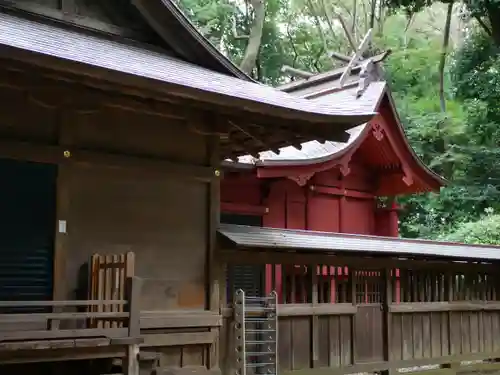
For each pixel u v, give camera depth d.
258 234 8.94
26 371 6.77
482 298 12.80
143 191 7.86
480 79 22.92
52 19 7.80
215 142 8.60
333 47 29.44
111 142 7.64
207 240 8.41
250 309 8.72
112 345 6.29
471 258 11.96
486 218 21.02
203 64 9.02
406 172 14.27
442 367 12.31
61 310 7.00
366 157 14.79
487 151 22.55
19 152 6.84
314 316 9.68
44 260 7.00
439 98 26.94
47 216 7.06
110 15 8.38
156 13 8.41
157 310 7.79
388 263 10.91
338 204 14.50
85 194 7.35
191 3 24.81
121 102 7.12
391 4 17.41
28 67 5.91
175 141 8.24
